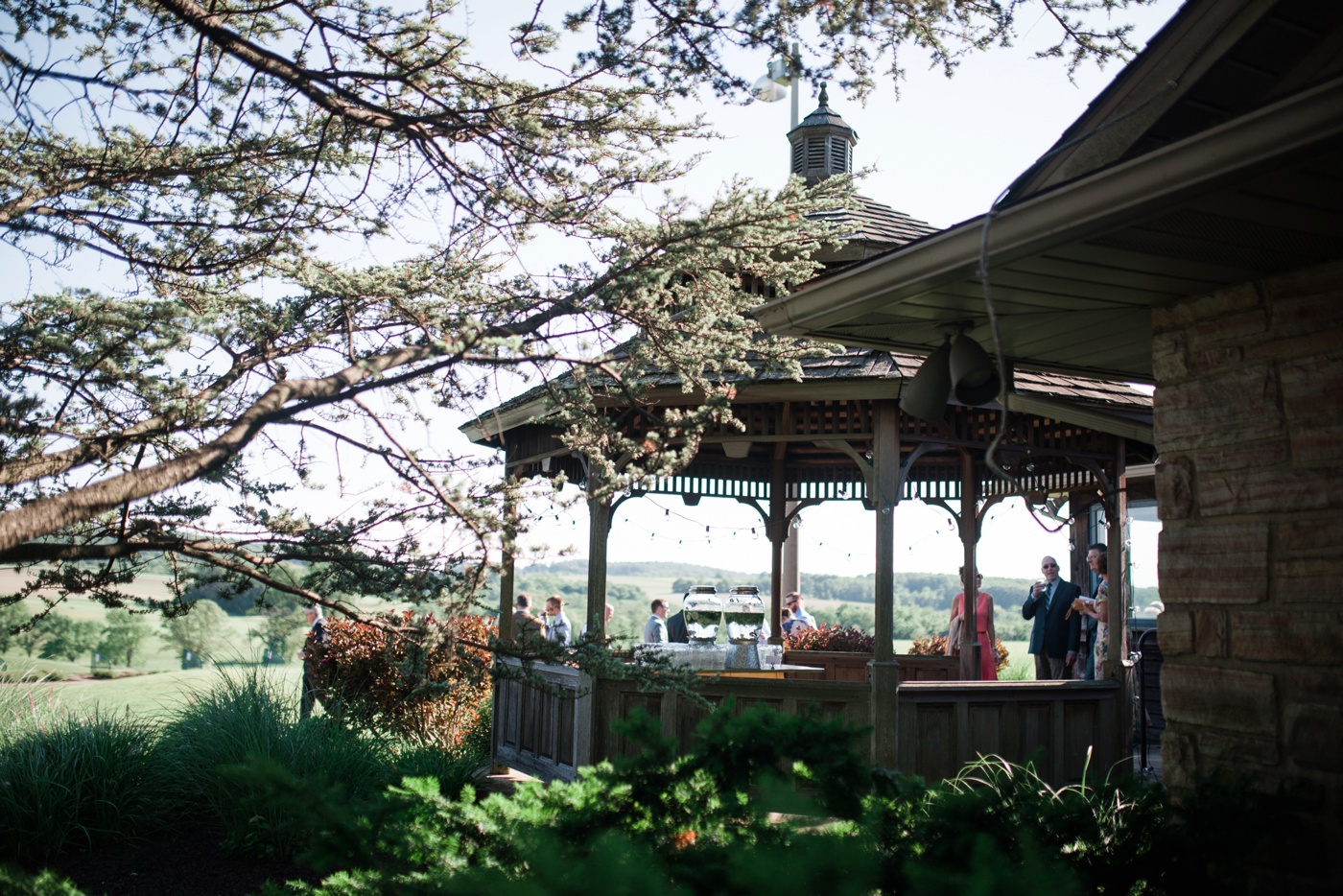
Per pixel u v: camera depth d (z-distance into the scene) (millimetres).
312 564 4457
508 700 8852
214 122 4973
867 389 6938
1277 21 3621
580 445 4934
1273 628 3928
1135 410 7684
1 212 4441
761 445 10664
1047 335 4996
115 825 6453
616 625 10094
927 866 2516
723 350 5090
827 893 2164
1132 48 4496
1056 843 2945
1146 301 4418
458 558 4184
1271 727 3896
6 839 6074
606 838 2297
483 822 2760
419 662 4469
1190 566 4270
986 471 10180
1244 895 3078
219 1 4582
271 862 6098
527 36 4707
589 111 4926
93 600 4398
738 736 2881
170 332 4160
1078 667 9273
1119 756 7492
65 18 4645
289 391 3826
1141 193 3137
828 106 9992
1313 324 3855
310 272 4699
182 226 5098
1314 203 3242
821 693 6996
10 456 4086
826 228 5375
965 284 4117
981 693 7062
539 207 4988
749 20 4488
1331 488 3760
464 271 4938
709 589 8664
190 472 3523
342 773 7035
